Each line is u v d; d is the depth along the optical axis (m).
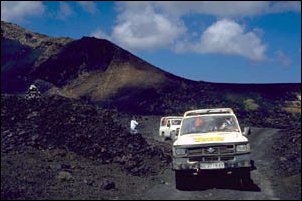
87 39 107.31
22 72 94.94
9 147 14.88
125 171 15.48
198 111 15.46
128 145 18.30
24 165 13.39
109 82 95.38
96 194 11.92
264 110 77.12
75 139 16.97
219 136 13.54
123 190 12.71
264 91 89.31
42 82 91.50
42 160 14.45
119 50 105.81
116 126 20.12
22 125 16.95
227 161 13.00
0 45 105.75
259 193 12.05
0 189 11.05
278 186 12.83
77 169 14.37
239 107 77.44
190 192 12.55
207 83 90.94
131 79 94.88
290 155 17.33
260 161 17.67
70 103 20.69
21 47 106.31
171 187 13.41
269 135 28.08
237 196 11.76
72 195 11.60
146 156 17.75
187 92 85.69
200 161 13.10
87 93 92.31
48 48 106.69
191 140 13.46
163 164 17.41
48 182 12.44
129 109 74.75
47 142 16.30
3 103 18.27
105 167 15.45
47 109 18.89
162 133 30.66
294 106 84.06
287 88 92.25
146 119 45.81
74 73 99.44
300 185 12.59
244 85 91.00
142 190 12.88
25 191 11.34
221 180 14.01
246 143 13.12
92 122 19.33
